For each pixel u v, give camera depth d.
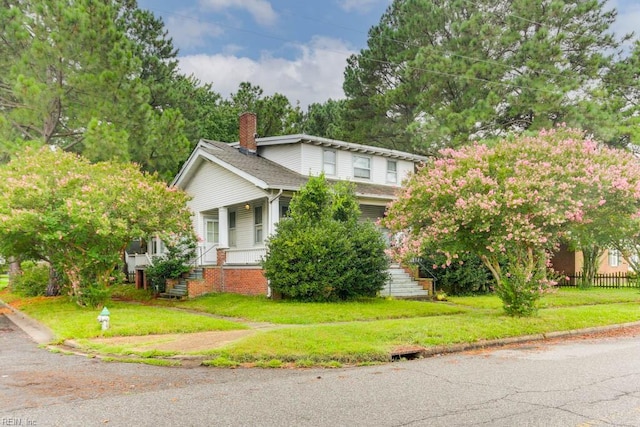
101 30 21.69
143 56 32.12
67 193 14.85
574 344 10.73
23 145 20.12
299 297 17.05
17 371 8.02
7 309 18.11
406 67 33.72
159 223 16.45
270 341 9.58
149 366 8.43
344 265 16.69
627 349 9.95
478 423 5.23
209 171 22.92
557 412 5.60
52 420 5.43
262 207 21.48
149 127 23.61
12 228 13.88
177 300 19.39
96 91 21.94
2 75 22.66
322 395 6.42
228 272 20.41
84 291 15.60
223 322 12.68
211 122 39.22
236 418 5.45
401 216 13.40
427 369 8.12
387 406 5.88
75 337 10.88
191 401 6.16
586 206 12.02
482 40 30.56
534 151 12.72
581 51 29.62
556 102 26.66
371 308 15.41
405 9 36.44
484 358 9.14
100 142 20.83
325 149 22.39
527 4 29.70
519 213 11.60
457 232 12.40
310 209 17.42
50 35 20.56
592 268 25.77
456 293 20.08
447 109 30.53
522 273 12.77
